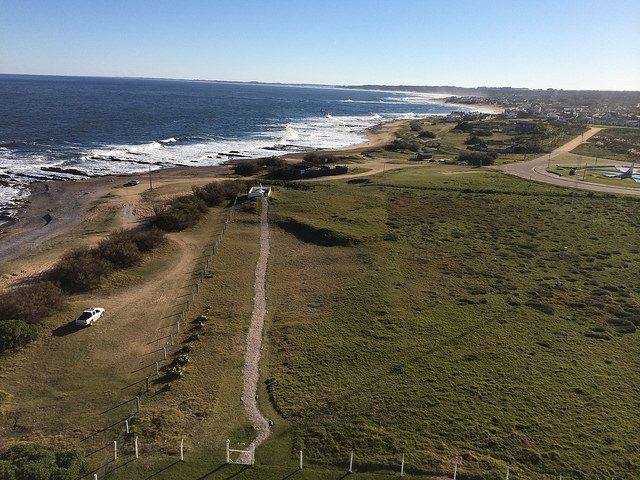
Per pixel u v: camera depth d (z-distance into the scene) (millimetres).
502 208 73562
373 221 65562
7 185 85938
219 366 31625
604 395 28234
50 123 166500
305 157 122000
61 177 93875
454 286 44688
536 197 80250
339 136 188375
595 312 39688
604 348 34000
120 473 22031
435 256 52906
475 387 28641
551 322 37781
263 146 151500
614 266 50875
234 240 58844
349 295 42156
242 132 183625
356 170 108500
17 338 33812
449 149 147250
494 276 47406
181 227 63281
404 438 24156
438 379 29484
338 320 37562
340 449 23500
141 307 41156
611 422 25703
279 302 41750
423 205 74875
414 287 44250
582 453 23266
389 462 22516
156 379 30500
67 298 42375
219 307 40719
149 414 26656
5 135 135875
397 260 51188
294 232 61781
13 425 26234
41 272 48312
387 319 37562
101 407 27719
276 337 35406
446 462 22469
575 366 31406
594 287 45188
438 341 34312
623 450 23531
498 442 23859
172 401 27875
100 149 126250
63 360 32812
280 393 28281
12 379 30562
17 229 64438
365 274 47000
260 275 48062
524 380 29531
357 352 32750
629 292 44062
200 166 113438
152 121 195750
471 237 60094
